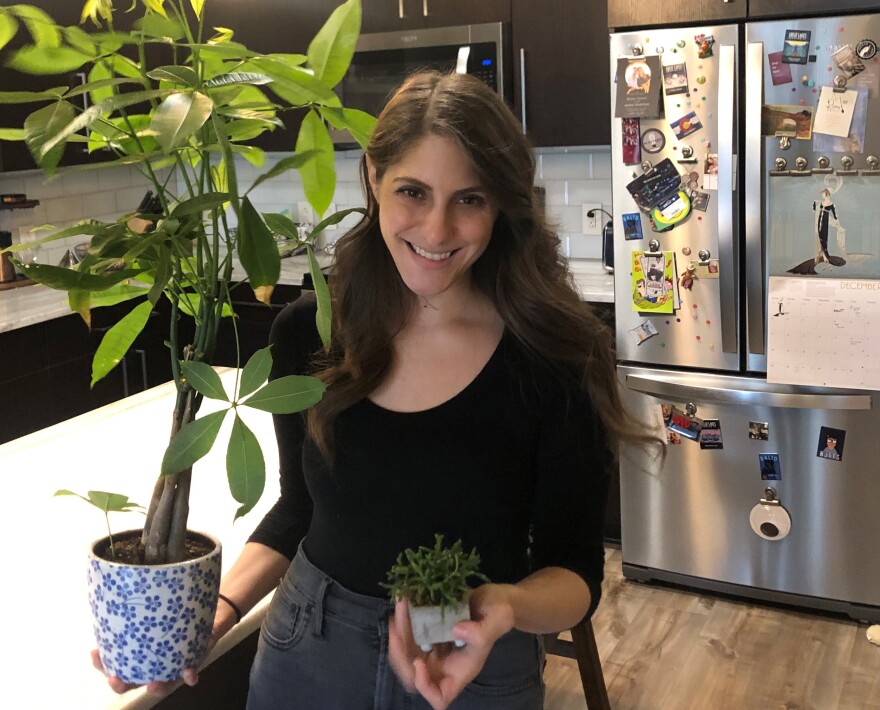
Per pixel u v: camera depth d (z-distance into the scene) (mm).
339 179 4445
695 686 2639
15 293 3777
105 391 3783
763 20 2756
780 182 2801
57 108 843
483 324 1228
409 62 3723
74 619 1172
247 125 1017
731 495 3059
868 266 2748
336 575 1214
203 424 899
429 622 958
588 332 1213
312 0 3828
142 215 914
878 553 2900
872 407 2818
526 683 1205
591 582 1187
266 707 1239
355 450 1199
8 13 917
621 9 2900
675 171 2914
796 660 2762
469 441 1176
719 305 2939
